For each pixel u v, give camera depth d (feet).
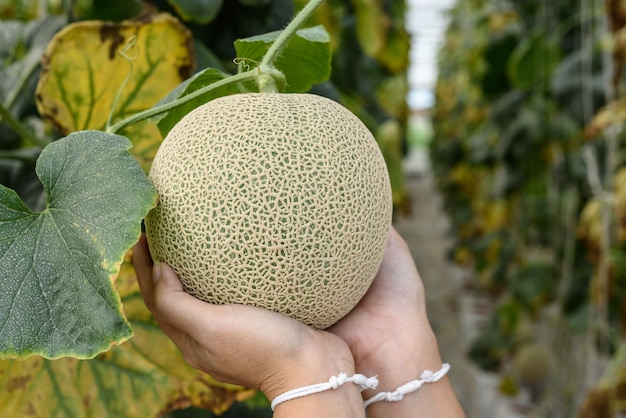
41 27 2.87
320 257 1.62
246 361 1.64
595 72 5.36
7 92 2.69
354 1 5.02
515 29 7.29
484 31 8.74
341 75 5.25
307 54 1.96
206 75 1.86
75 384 2.14
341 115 1.73
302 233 1.60
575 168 5.70
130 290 2.18
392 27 5.59
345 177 1.64
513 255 8.35
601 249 4.62
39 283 1.45
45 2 3.15
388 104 7.86
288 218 1.58
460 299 10.26
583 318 5.28
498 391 6.91
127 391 2.18
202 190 1.60
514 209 8.59
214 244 1.60
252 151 1.60
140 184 1.50
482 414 6.59
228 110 1.67
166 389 2.20
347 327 1.99
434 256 13.96
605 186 4.74
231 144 1.61
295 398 1.64
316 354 1.65
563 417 5.36
